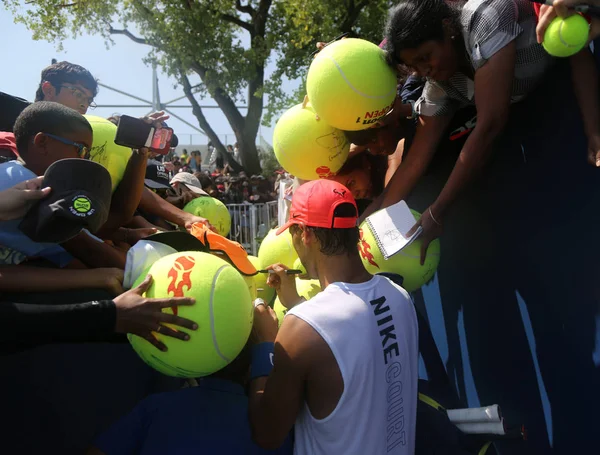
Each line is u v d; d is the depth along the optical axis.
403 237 2.46
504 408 2.99
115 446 1.82
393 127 2.97
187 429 1.81
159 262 1.81
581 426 2.39
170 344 1.71
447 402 2.77
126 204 2.67
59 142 1.90
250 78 17.91
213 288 1.73
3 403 1.90
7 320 1.59
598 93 2.18
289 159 2.91
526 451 2.82
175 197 3.99
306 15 16.08
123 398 2.37
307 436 1.80
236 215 11.58
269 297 3.24
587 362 2.32
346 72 2.41
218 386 1.95
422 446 2.27
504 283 2.85
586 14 1.92
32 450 1.96
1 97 2.68
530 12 2.21
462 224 3.19
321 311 1.74
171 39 17.52
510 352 2.86
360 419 1.72
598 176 2.16
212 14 17.81
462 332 3.35
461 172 2.33
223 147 19.92
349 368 1.69
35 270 1.93
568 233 2.36
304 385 1.75
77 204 1.62
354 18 17.47
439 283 3.56
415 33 2.25
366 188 3.38
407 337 1.87
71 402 2.09
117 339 1.89
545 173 2.47
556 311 2.48
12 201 1.61
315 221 1.85
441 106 2.71
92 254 2.17
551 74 2.38
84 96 2.97
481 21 2.18
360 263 1.92
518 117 2.63
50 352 2.03
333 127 2.83
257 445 1.80
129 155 2.70
